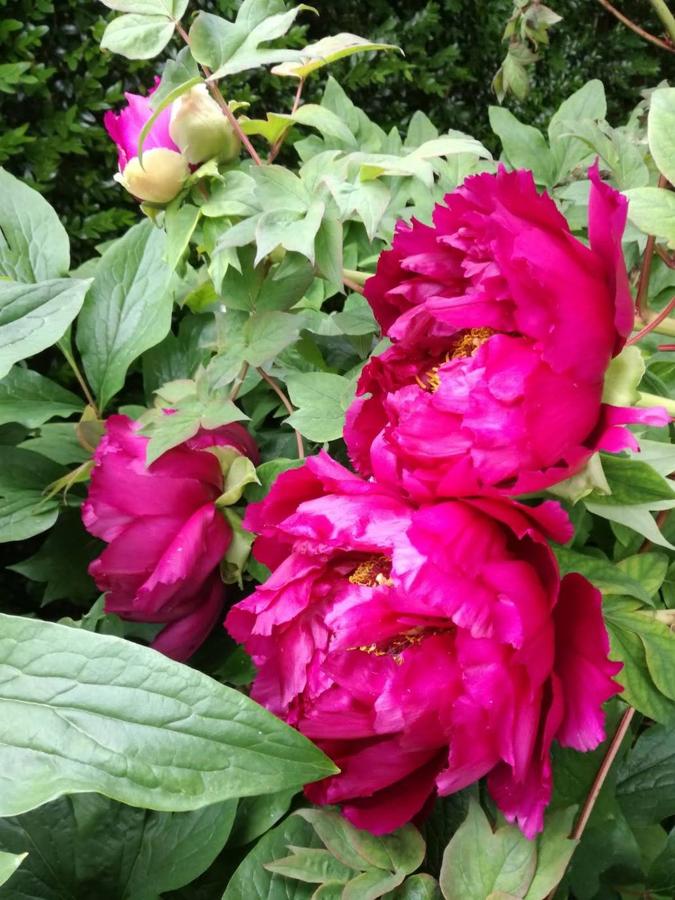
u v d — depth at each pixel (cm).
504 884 38
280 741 36
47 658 37
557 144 61
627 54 104
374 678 38
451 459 37
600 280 37
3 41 70
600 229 36
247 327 50
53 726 36
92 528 48
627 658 42
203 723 36
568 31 102
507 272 36
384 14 92
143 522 47
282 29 47
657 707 42
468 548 35
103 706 36
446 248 43
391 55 89
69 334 60
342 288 49
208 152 49
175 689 36
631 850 43
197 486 48
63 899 43
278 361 56
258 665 42
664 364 51
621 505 40
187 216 50
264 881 41
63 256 60
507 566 36
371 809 39
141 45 47
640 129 58
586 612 36
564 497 39
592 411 37
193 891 46
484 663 35
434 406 37
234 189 49
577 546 47
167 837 44
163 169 49
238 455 49
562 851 39
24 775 35
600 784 41
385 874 39
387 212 57
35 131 74
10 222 60
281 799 44
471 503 36
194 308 62
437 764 39
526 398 36
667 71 110
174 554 46
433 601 35
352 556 40
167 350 62
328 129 50
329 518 39
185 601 49
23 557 65
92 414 58
